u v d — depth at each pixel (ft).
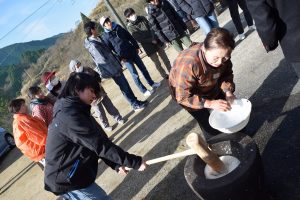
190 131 16.87
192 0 21.48
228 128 10.11
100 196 10.74
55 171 9.96
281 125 13.41
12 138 37.42
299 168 11.18
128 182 15.90
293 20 8.57
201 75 10.37
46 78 17.70
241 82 18.02
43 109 16.37
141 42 23.98
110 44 22.49
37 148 14.83
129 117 23.26
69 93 9.68
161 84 25.16
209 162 9.02
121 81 22.33
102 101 22.12
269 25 8.71
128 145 19.30
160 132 18.49
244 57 20.53
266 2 8.57
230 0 21.90
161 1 22.67
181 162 14.88
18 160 30.86
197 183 8.97
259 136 13.51
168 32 23.06
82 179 10.18
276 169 11.63
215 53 9.10
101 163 19.31
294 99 14.39
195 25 34.30
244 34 23.94
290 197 10.39
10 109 15.12
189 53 10.25
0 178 28.68
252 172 8.50
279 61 17.83
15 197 22.45
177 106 20.27
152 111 21.75
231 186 8.44
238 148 9.55
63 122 9.41
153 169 15.58
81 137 9.40
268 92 15.84
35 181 23.17
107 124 22.76
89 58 60.90
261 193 9.21
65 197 10.55
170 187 13.84
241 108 10.80
